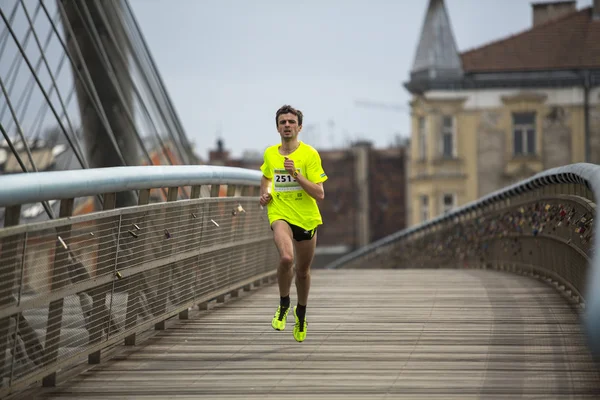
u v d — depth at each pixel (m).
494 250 44.06
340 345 18.30
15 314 13.58
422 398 13.73
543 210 31.94
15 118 30.66
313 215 18.30
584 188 23.16
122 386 15.03
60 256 14.90
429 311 23.05
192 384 15.08
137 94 45.28
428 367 16.00
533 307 23.59
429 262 63.47
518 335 19.11
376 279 33.47
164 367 16.45
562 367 15.84
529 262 35.47
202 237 22.73
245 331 20.22
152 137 47.53
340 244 151.75
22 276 13.67
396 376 15.32
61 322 15.05
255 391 14.49
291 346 18.28
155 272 19.56
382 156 151.25
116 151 40.69
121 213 17.27
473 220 49.97
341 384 14.81
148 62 50.25
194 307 24.42
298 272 18.66
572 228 25.36
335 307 24.11
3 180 12.73
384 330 20.02
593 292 9.88
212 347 18.28
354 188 151.12
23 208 21.34
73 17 41.12
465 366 16.03
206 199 22.89
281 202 18.31
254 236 28.47
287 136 18.22
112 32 44.59
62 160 35.66
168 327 20.75
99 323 16.56
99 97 41.59
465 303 24.66
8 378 13.44
